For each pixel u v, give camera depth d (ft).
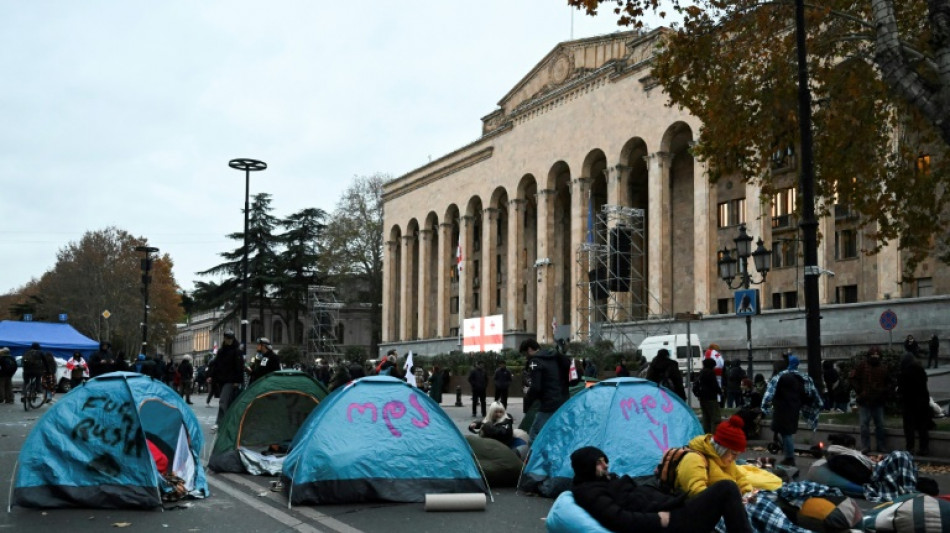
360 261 282.97
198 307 279.90
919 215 72.79
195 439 40.73
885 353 65.26
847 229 138.51
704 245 149.69
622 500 22.88
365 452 35.96
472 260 237.25
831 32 72.49
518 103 218.18
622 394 39.14
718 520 22.90
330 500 34.99
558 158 193.06
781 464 46.80
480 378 97.40
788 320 132.57
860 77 72.13
